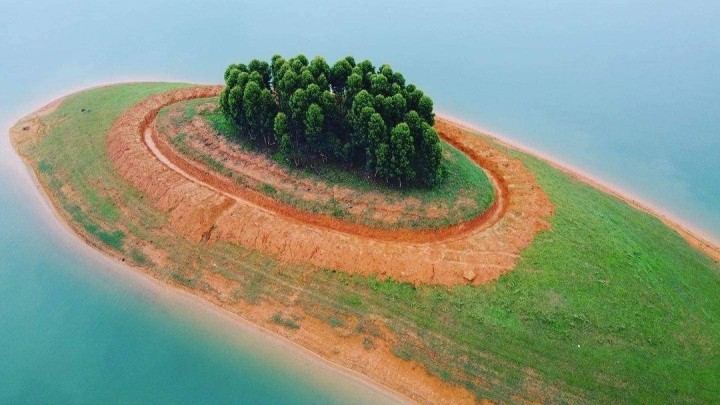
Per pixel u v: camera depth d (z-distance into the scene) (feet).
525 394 132.57
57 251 177.37
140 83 274.16
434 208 173.68
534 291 151.33
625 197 217.15
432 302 150.10
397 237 168.14
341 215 172.65
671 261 172.35
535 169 208.95
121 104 241.96
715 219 208.64
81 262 173.27
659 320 147.74
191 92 249.14
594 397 131.75
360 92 175.01
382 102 175.73
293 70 192.24
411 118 172.24
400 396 135.85
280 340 148.56
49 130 232.12
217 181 191.83
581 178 222.89
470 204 176.76
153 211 182.70
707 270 173.99
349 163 191.11
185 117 219.00
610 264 161.27
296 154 189.37
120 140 208.44
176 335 151.02
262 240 166.61
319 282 157.17
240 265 164.25
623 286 154.92
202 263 166.91
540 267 157.58
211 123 214.48
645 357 138.82
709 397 133.08
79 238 181.57
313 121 179.32
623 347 140.36
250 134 201.36
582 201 193.77
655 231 187.73
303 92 178.91
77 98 256.93
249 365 143.43
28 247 179.01
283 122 184.34
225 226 171.42
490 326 144.15
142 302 160.15
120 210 186.60
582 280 155.02
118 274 168.55
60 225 187.01
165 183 186.09
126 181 194.29
